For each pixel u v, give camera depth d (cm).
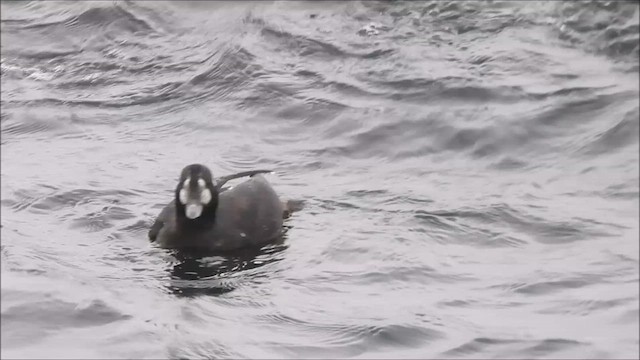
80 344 1278
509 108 2192
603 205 1806
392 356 1292
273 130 2180
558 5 2591
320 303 1459
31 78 2459
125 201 1841
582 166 1975
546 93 2247
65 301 1389
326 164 2025
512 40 2489
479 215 1764
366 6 2677
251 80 2366
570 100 2208
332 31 2580
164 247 1672
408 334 1345
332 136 2141
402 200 1842
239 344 1310
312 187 1919
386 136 2117
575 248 1642
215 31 2627
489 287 1503
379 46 2502
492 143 2067
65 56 2562
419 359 1283
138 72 2475
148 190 1895
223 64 2438
